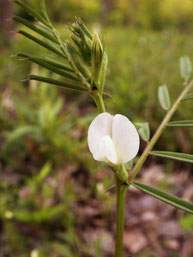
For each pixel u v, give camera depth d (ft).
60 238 0.70
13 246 0.67
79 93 1.37
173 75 1.28
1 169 0.95
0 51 2.26
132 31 3.44
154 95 1.13
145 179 0.91
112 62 1.63
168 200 0.19
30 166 0.96
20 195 0.79
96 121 0.19
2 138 1.10
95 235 0.72
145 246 0.71
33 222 0.72
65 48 0.20
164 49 1.77
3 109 1.20
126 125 0.19
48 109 1.02
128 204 0.83
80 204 0.81
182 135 0.94
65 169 0.92
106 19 6.28
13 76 1.58
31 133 1.02
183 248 0.69
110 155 0.19
